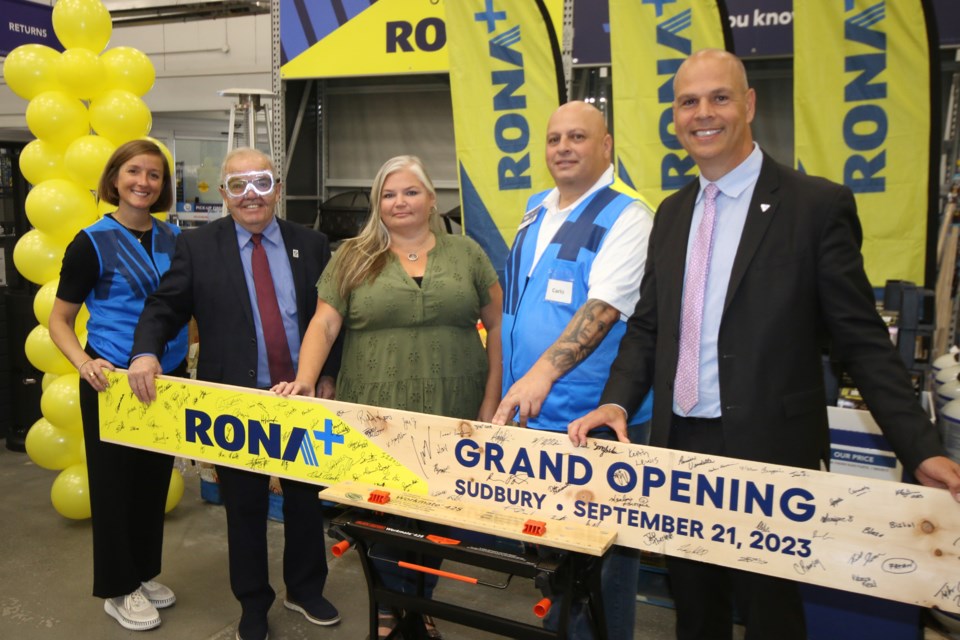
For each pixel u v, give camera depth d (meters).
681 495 1.40
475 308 2.04
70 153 3.04
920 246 2.81
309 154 5.41
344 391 2.07
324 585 2.64
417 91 5.26
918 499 1.25
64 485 3.18
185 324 2.38
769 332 1.42
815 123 2.88
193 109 6.00
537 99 3.20
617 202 1.79
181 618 2.52
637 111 3.03
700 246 1.53
